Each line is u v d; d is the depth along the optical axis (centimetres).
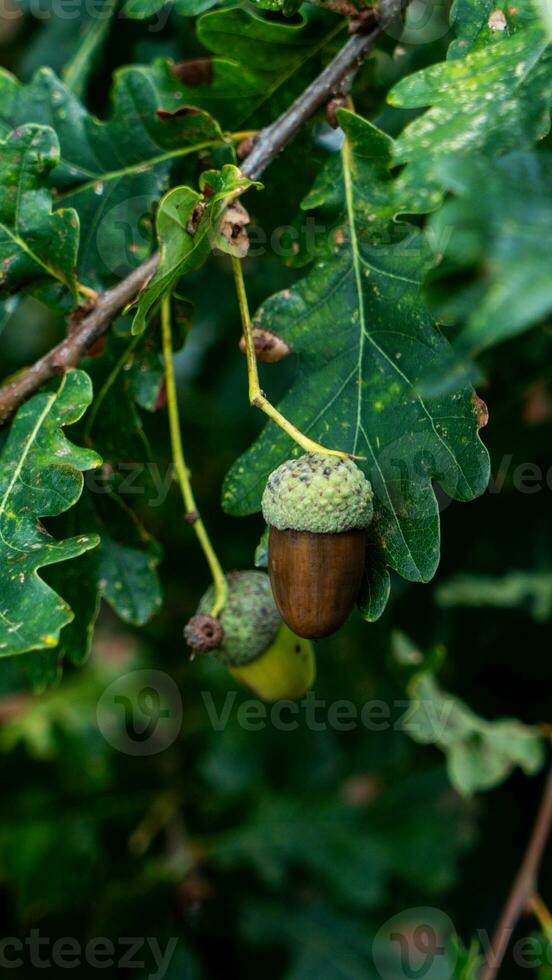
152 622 64
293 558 34
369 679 58
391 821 61
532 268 27
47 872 60
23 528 35
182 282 55
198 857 61
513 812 58
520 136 33
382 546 35
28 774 62
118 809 62
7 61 54
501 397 50
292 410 37
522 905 47
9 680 63
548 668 56
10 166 38
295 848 61
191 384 60
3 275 38
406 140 33
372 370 36
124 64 47
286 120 38
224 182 35
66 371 37
